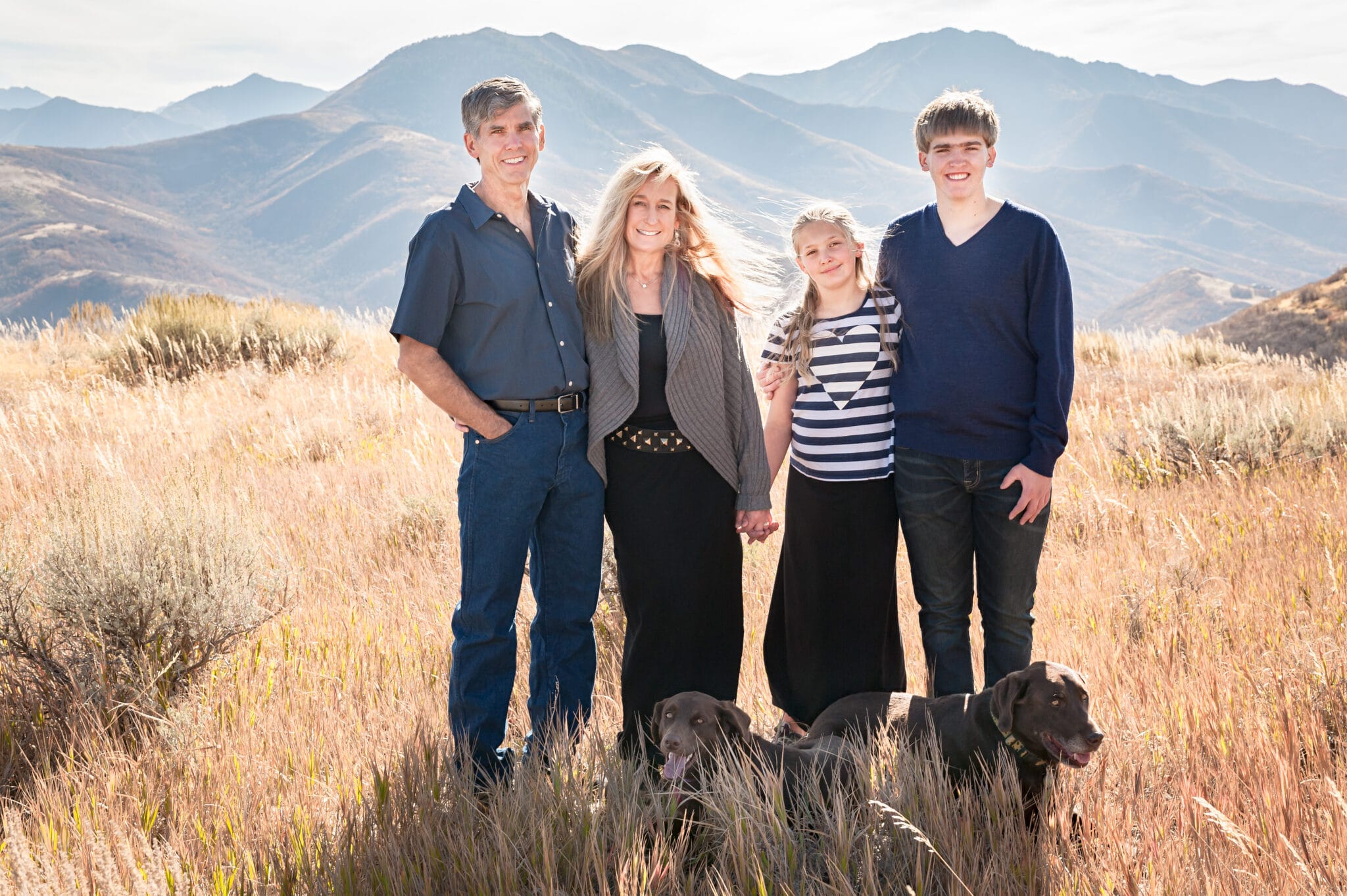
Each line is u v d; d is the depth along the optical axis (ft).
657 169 12.09
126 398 39.78
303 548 21.38
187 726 12.61
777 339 13.69
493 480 11.91
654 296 12.66
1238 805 10.28
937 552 12.86
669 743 10.50
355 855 9.66
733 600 13.16
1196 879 8.98
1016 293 11.98
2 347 60.54
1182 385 42.37
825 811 10.00
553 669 12.90
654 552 12.57
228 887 9.44
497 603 12.00
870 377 12.91
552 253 12.22
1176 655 14.32
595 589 12.95
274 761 12.04
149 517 15.93
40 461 26.71
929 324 12.40
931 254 12.39
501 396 11.91
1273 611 15.67
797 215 13.20
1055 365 11.90
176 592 14.19
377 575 19.89
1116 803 10.60
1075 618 16.44
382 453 32.01
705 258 12.99
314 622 17.07
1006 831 9.80
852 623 13.28
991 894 9.08
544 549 12.75
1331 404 31.37
